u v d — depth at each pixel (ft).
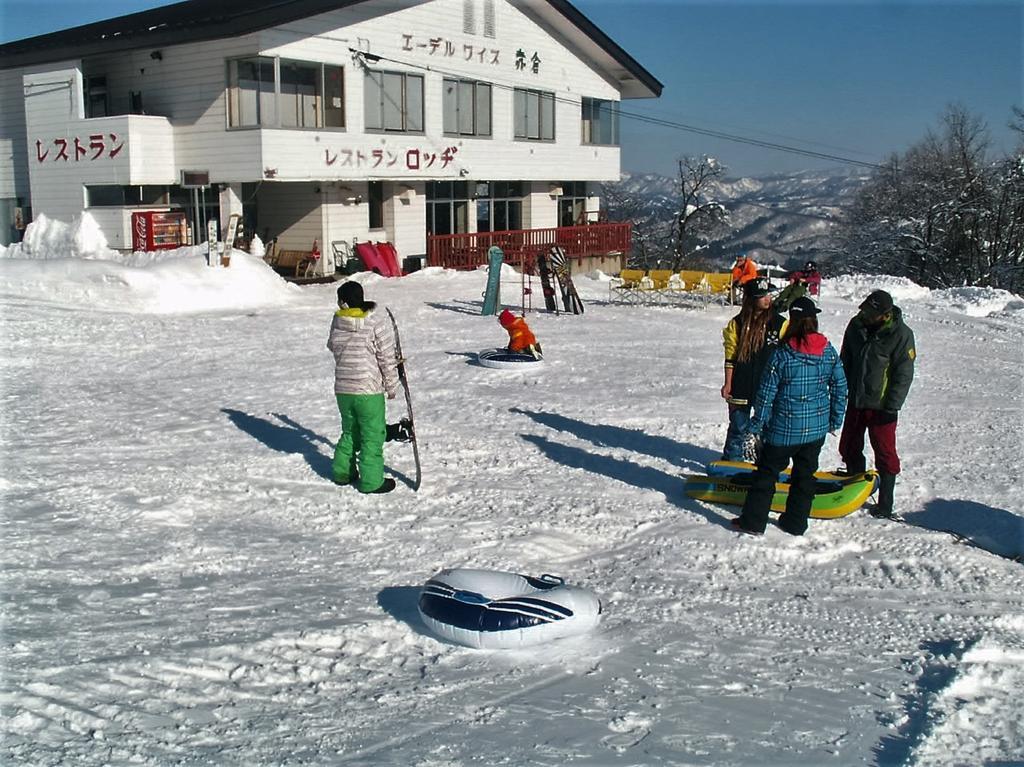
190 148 83.92
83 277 59.26
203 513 22.18
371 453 23.91
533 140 108.78
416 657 15.19
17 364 40.78
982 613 17.75
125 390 35.96
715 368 42.83
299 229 90.02
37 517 21.21
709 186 188.65
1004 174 154.71
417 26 91.86
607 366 42.63
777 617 17.42
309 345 47.09
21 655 14.01
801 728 13.03
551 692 13.96
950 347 53.21
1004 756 12.30
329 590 17.78
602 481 25.52
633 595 18.29
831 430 21.48
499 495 24.09
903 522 23.07
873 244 170.50
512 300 68.39
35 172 88.17
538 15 107.24
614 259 124.47
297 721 12.67
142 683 13.46
